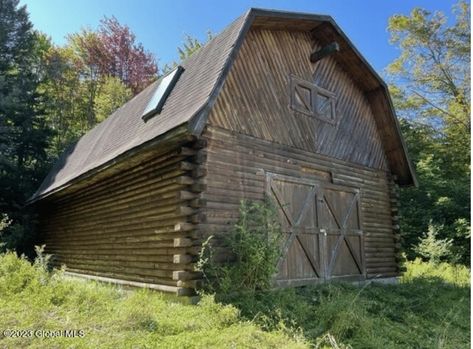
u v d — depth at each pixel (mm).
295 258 7816
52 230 13227
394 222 10891
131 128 9203
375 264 9906
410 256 16922
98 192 9883
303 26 9164
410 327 6082
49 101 21562
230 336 4441
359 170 10117
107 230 9109
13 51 19922
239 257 6316
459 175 19250
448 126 20375
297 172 8328
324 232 8633
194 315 5164
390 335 5484
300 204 8258
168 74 9867
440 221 16859
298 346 4285
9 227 14227
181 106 7109
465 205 16859
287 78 8727
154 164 7500
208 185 6559
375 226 10234
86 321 4695
